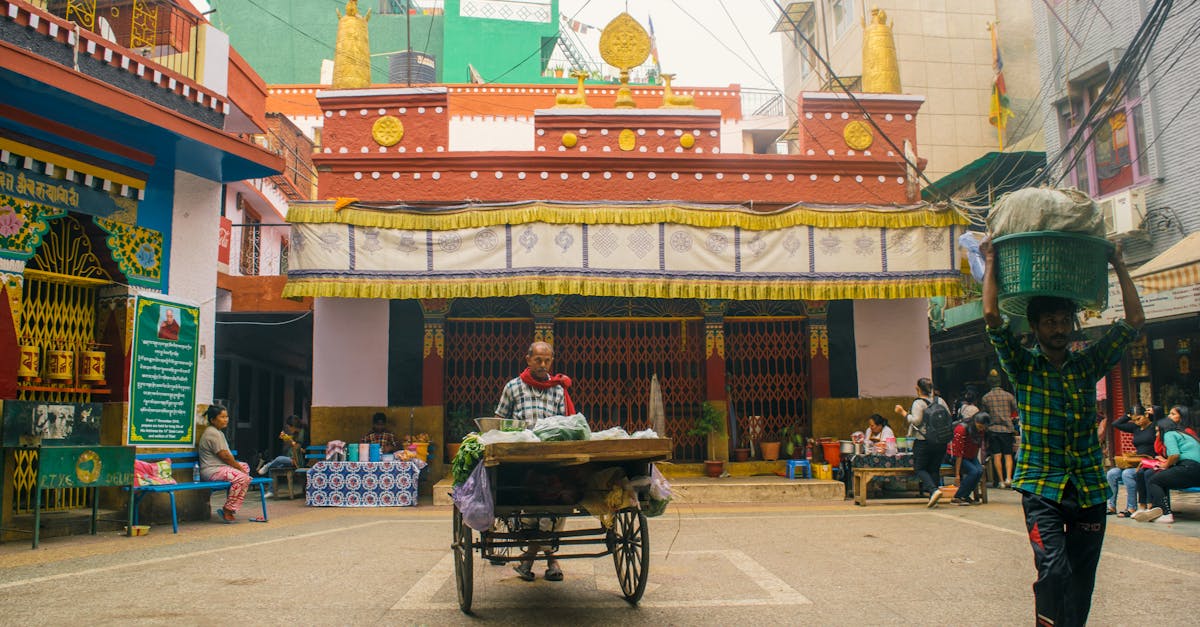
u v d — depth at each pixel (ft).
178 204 35.83
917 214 44.01
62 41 29.40
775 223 43.55
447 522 33.83
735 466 46.24
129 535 29.37
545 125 46.32
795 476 44.86
